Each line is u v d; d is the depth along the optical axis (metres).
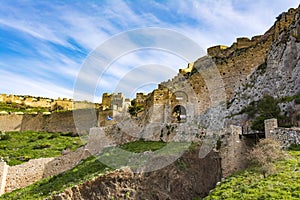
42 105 85.81
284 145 19.33
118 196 21.11
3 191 27.55
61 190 22.47
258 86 32.59
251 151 19.08
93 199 21.31
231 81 37.78
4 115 63.09
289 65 30.55
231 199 13.15
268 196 12.38
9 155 35.47
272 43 35.16
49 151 37.44
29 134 54.22
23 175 28.86
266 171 15.40
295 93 27.69
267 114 25.84
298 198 11.74
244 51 38.22
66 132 54.78
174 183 21.50
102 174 22.45
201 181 21.91
